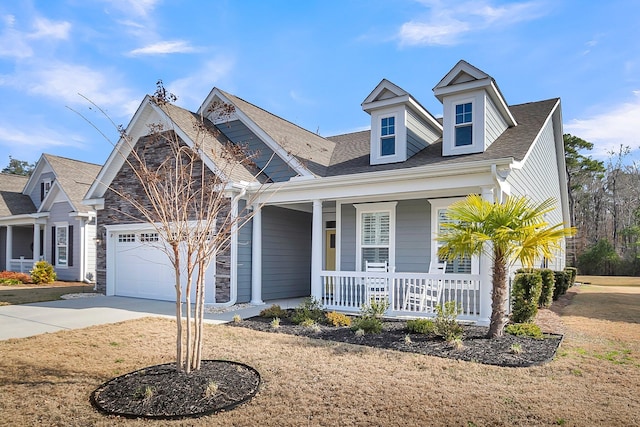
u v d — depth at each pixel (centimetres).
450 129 1123
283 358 632
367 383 522
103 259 1484
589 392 494
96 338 756
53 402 465
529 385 517
